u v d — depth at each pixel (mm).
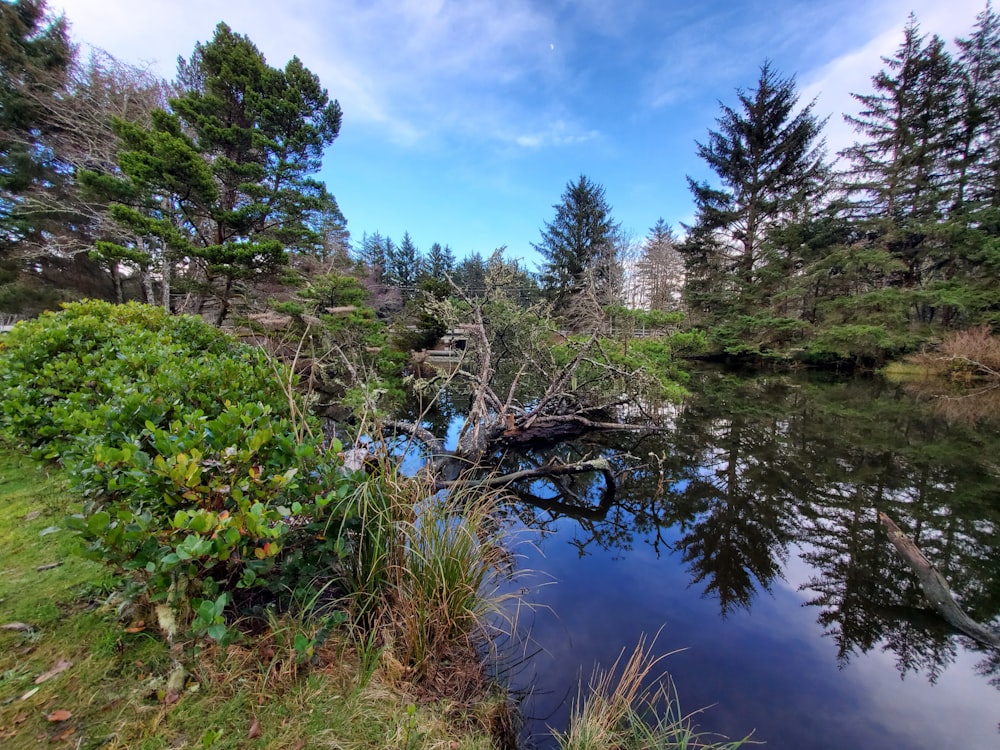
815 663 2221
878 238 15266
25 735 1075
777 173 17781
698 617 2592
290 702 1299
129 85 11312
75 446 1833
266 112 10219
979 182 13867
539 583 2930
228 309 9758
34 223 11055
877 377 13656
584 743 1513
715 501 4520
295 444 1757
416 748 1252
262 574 1504
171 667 1320
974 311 12727
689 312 19234
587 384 7156
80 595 1601
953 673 2166
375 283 20000
